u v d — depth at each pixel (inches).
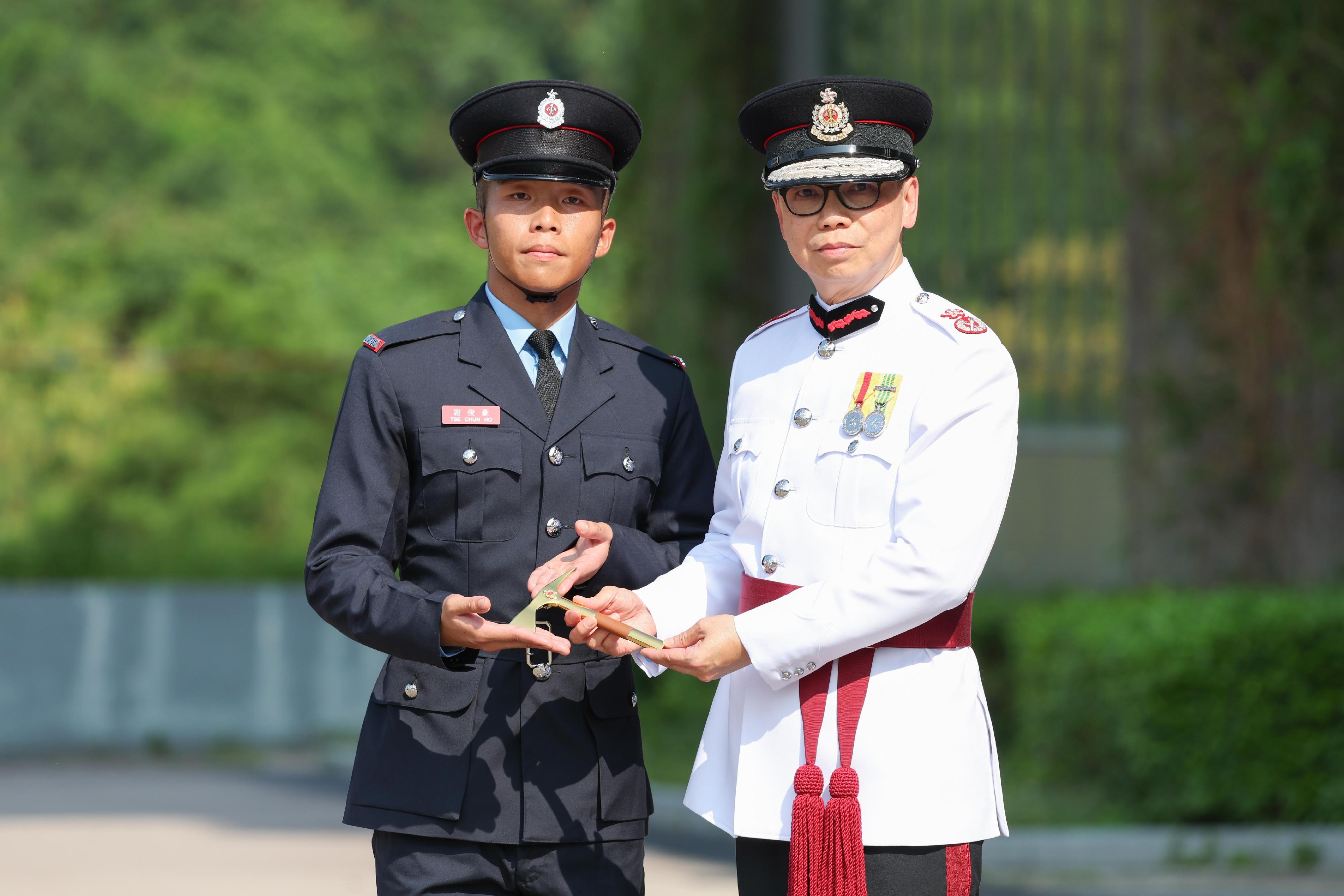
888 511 262.4
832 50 906.1
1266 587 719.1
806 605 257.1
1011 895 589.6
